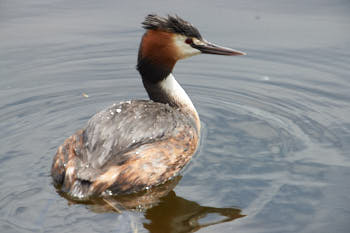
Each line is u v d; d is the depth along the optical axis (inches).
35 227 367.6
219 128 526.6
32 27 757.9
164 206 398.0
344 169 434.3
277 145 483.8
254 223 371.6
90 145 412.2
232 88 622.5
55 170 421.1
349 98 572.4
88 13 803.4
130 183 403.9
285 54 677.9
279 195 402.9
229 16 775.7
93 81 644.1
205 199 405.7
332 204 388.8
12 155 469.4
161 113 457.1
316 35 711.7
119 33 741.9
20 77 639.1
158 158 418.3
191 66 684.7
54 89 619.5
